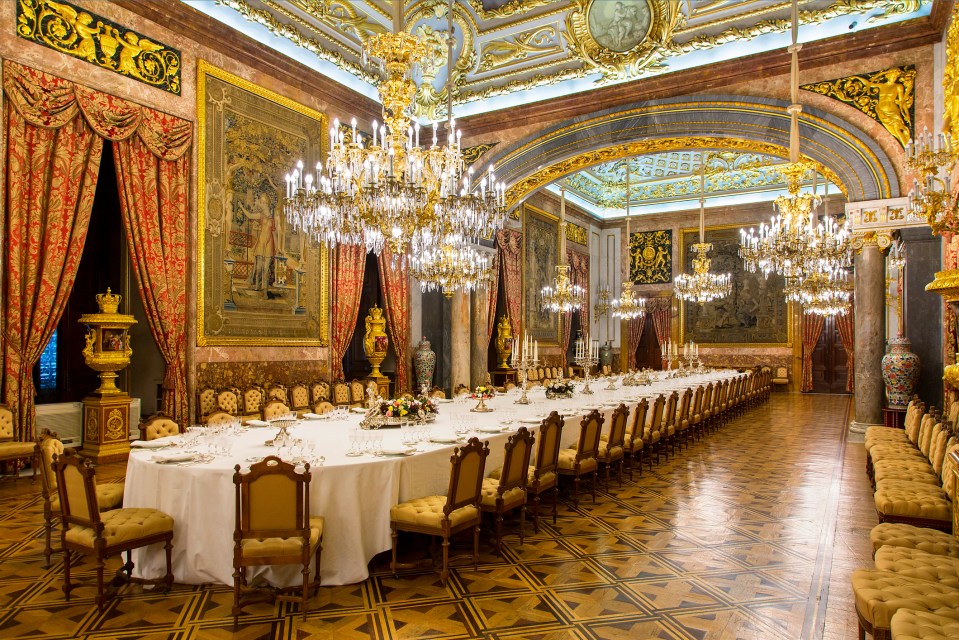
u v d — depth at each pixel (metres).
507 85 11.44
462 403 8.15
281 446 4.37
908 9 8.84
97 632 3.45
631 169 19.00
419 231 6.55
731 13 9.48
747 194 19.58
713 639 3.39
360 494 4.18
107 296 7.60
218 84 8.89
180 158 8.36
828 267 10.45
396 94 5.98
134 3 7.76
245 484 3.56
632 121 10.88
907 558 3.23
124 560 4.50
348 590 4.04
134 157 7.85
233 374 9.04
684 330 20.86
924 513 4.19
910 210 9.00
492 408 7.47
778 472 7.64
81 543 3.71
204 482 4.03
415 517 4.21
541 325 18.50
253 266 9.41
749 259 10.34
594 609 3.76
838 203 17.91
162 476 4.12
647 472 7.66
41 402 9.23
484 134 12.16
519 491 4.94
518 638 3.39
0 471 6.77
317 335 10.61
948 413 7.28
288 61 9.80
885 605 2.68
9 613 3.67
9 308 6.64
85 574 4.26
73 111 7.17
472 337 13.80
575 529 5.36
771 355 19.53
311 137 10.47
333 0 9.20
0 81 6.53
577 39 10.39
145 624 3.54
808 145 9.80
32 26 6.82
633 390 10.52
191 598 3.88
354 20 9.73
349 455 4.42
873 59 9.30
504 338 15.98
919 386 9.09
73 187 7.21
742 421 12.51
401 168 6.03
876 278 9.58
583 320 20.98
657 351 21.48
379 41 5.83
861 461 8.30
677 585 4.13
